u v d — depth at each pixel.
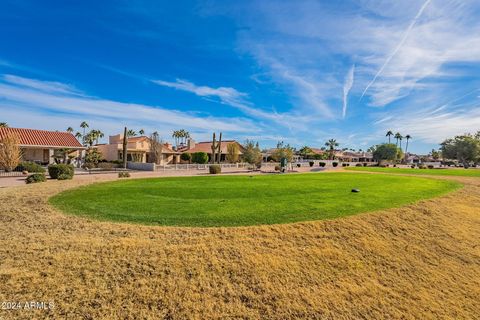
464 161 68.50
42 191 11.10
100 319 3.80
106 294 4.26
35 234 6.12
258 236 6.57
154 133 42.03
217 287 4.72
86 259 5.05
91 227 6.71
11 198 9.44
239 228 6.91
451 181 21.91
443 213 10.27
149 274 4.82
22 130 33.62
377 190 14.29
